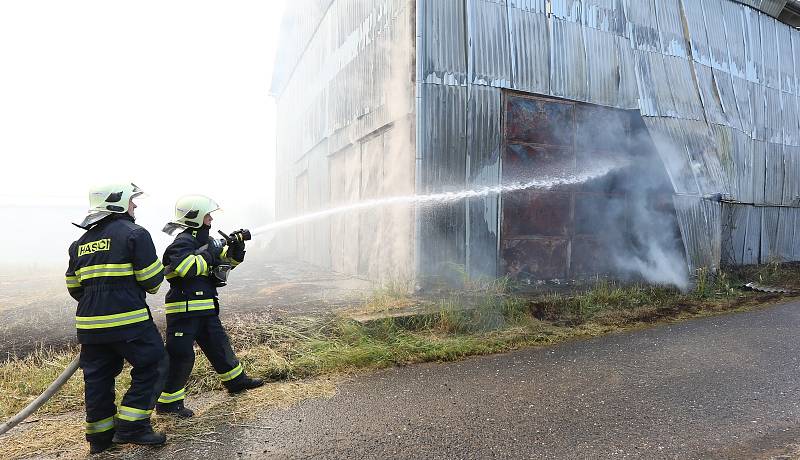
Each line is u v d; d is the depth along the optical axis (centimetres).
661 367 443
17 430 322
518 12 772
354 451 288
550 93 795
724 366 444
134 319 292
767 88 1173
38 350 467
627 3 902
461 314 570
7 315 620
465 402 365
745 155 1068
